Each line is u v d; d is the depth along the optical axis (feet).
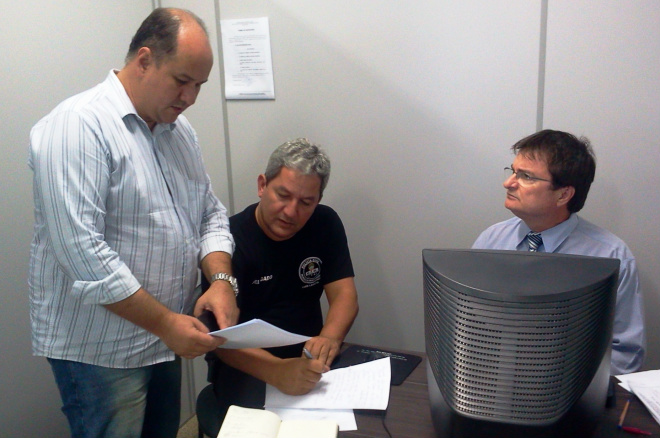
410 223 6.54
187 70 3.84
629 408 3.54
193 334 3.67
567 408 2.93
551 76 5.64
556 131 4.73
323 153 4.90
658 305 5.82
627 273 4.66
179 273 4.53
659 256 5.71
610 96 5.50
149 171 4.20
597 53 5.45
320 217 5.44
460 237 6.38
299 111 6.72
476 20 5.78
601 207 5.79
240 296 5.14
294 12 6.46
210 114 7.07
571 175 4.54
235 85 6.89
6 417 5.48
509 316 2.87
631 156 5.57
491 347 2.94
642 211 5.66
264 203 4.91
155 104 4.01
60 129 3.68
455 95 6.03
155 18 3.88
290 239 5.24
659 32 5.22
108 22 6.28
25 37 5.29
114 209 4.01
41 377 5.84
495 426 2.98
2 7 5.05
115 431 4.53
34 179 3.90
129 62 4.04
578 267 3.09
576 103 5.62
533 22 5.58
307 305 5.48
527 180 4.67
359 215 6.74
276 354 5.16
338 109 6.54
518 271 3.09
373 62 6.27
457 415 3.05
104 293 3.71
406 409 3.68
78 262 3.69
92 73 6.11
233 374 4.32
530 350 2.88
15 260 5.43
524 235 5.23
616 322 4.62
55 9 5.58
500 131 5.95
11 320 5.45
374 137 6.46
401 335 6.89
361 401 3.74
